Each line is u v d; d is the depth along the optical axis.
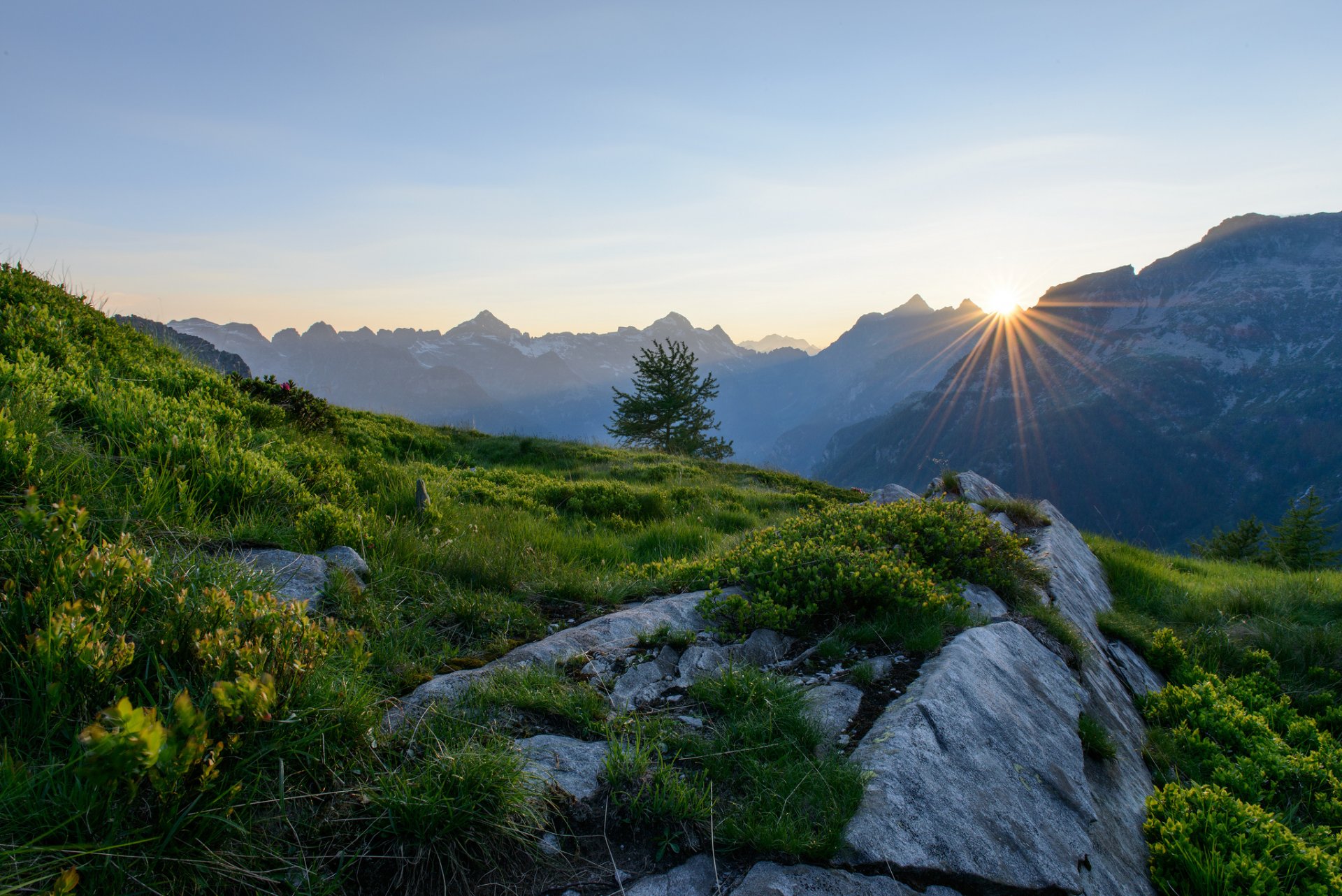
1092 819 4.09
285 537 5.77
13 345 7.82
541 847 3.00
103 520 4.62
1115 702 6.25
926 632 5.32
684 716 4.17
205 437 6.91
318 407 13.86
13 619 3.08
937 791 3.54
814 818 3.24
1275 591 11.16
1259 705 7.34
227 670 3.03
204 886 2.37
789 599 5.89
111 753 2.20
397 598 5.51
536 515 12.45
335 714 3.22
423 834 2.81
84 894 2.21
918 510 8.22
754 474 25.77
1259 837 4.21
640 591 6.82
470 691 3.99
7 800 2.34
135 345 10.81
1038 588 7.62
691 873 2.96
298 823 2.77
